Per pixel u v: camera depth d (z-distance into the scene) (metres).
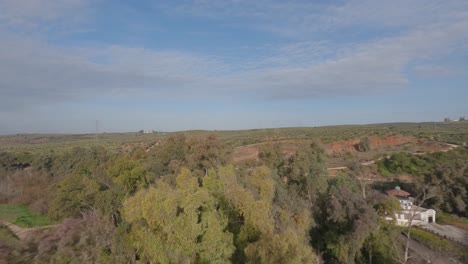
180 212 19.53
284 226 21.39
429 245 35.44
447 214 50.38
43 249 29.33
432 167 60.31
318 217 31.20
